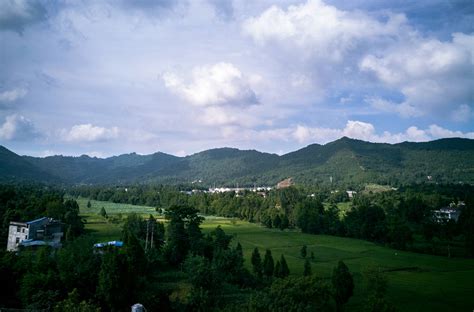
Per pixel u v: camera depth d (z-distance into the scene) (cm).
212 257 10162
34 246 9694
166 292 7406
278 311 4934
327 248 15212
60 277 6384
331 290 7162
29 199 14575
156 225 12075
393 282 9888
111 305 6247
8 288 6353
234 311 5528
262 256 13050
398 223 16138
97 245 8600
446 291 8975
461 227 16712
